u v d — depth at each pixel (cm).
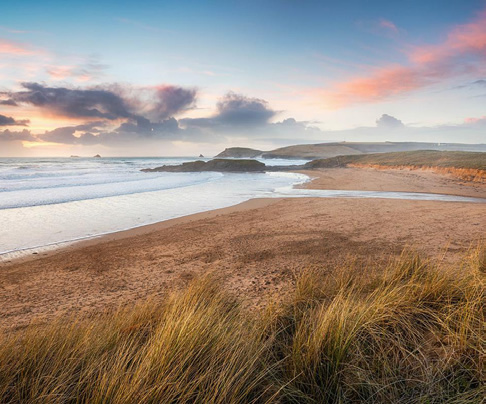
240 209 1584
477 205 1512
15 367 230
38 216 1408
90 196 2033
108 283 640
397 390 219
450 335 265
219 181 3416
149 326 328
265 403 200
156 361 226
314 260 718
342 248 808
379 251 757
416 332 284
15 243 984
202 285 460
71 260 814
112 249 911
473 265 416
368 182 2995
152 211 1540
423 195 2078
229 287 562
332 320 275
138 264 765
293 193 2280
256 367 243
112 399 198
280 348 283
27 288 626
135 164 7544
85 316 474
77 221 1309
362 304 334
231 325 307
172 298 404
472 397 202
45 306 530
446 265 558
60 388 214
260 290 538
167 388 209
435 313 313
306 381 235
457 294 348
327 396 223
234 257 786
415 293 358
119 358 230
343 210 1446
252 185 2923
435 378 222
